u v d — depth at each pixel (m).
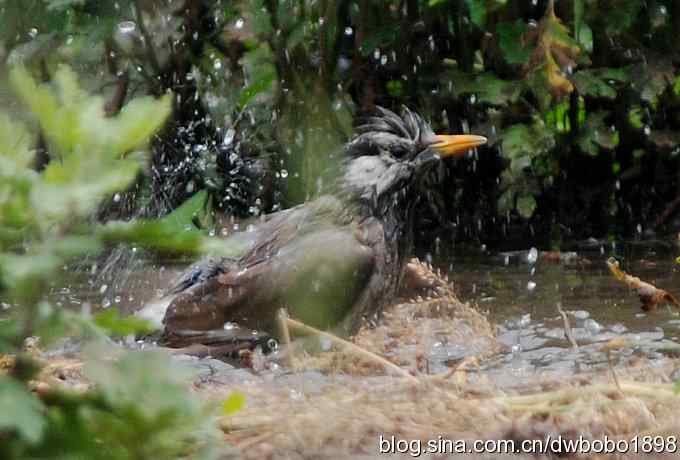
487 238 15.26
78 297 11.35
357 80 15.31
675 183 15.63
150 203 14.17
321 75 15.05
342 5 15.11
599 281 12.15
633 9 14.41
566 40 13.88
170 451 3.38
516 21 14.21
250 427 5.43
